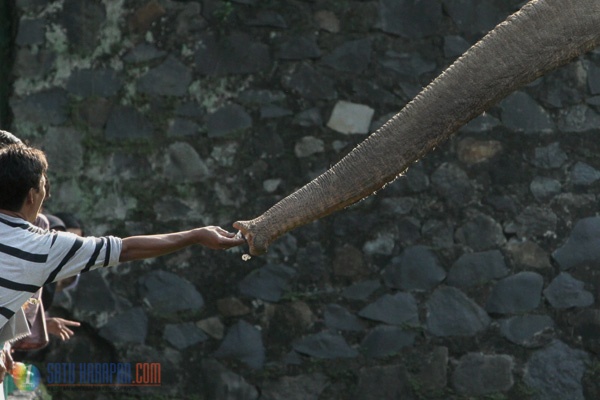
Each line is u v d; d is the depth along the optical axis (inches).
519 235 1096.2
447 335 1090.1
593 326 1096.8
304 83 1082.1
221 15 1074.7
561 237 1099.3
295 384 1082.1
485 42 465.4
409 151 453.7
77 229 936.3
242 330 1080.2
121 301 1072.8
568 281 1097.4
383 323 1087.0
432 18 1090.1
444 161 1095.0
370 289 1087.6
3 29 1075.9
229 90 1078.4
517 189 1096.8
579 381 1094.4
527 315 1095.0
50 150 1065.5
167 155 1075.3
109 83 1072.2
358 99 1085.8
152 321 1075.3
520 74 461.4
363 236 1088.2
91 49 1069.8
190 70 1075.9
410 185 1091.9
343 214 1087.6
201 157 1077.1
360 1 1087.0
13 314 501.4
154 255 525.0
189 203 1075.3
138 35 1072.8
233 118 1078.4
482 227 1095.0
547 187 1098.7
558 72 1098.7
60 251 502.6
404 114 456.8
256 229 454.9
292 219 454.0
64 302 1064.8
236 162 1078.4
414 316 1088.8
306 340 1082.1
